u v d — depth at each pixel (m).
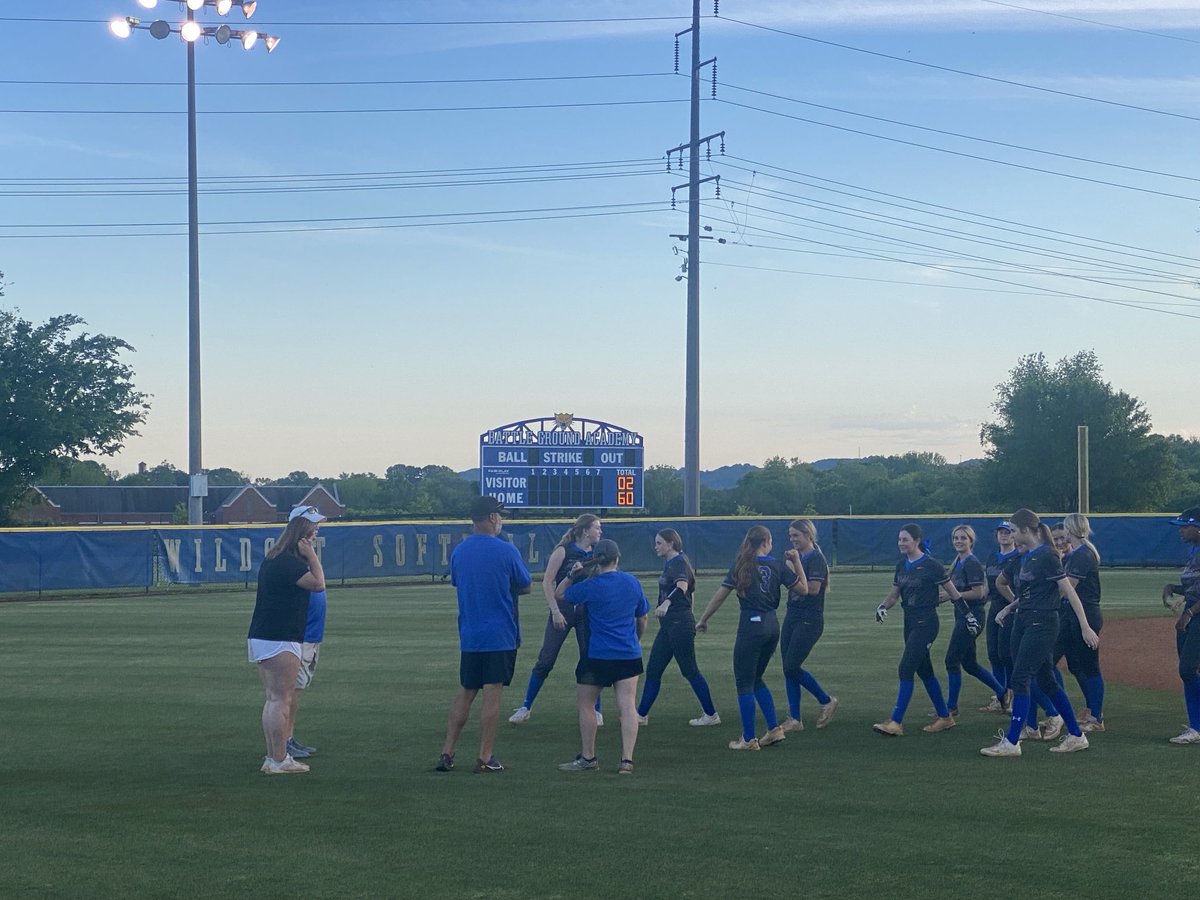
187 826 6.79
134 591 28.03
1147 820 6.95
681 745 9.77
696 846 6.36
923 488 86.88
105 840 6.46
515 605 8.72
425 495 111.00
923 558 10.27
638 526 33.84
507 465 37.12
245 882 5.69
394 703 11.98
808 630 10.45
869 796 7.65
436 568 32.22
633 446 37.72
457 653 16.14
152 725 10.67
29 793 7.76
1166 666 14.70
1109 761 8.91
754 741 9.53
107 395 48.66
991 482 70.25
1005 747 9.17
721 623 20.41
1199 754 9.20
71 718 11.05
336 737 10.11
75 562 27.28
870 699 12.33
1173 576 32.31
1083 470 42.12
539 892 5.55
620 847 6.33
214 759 9.09
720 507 84.06
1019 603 9.38
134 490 92.00
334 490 96.44
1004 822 6.91
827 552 35.69
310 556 8.53
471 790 7.84
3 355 47.12
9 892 5.53
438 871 5.88
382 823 6.86
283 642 8.43
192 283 32.56
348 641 17.64
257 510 89.69
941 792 7.78
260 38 32.81
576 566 10.91
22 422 46.88
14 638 17.95
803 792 7.78
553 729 10.58
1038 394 68.25
